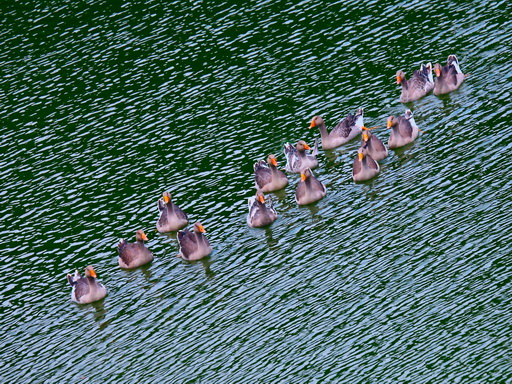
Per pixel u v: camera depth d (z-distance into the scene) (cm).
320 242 4578
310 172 4862
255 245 4672
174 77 6053
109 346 4241
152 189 5200
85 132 5766
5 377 4169
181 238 4700
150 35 6488
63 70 6331
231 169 5238
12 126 5944
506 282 4053
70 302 4566
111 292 4578
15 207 5272
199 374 3966
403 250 4378
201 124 5622
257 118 5578
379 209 4700
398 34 5981
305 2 6512
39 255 4888
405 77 5544
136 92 5997
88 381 4062
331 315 4112
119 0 6944
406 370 3750
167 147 5500
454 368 3709
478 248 4272
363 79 5697
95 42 6531
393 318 4016
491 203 4512
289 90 5734
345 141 5306
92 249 4866
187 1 6800
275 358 3959
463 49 5703
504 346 3753
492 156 4816
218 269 4566
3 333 4438
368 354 3866
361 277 4284
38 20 6888
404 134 5122
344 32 6112
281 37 6197
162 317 4344
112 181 5325
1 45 6688
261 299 4303
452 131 5109
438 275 4181
